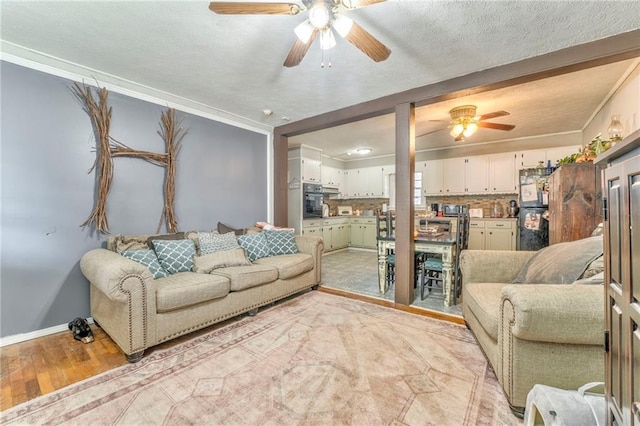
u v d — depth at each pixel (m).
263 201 4.48
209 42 2.21
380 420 1.43
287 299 3.30
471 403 1.55
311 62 2.52
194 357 2.04
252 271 2.78
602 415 1.06
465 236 3.50
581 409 1.08
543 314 1.33
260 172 4.43
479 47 2.29
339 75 2.76
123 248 2.65
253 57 2.44
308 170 6.11
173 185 3.30
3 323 2.24
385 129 4.88
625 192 0.79
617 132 2.59
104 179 2.74
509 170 5.54
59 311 2.51
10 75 2.26
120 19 1.93
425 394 1.62
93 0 1.75
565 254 1.81
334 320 2.68
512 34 2.12
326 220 6.61
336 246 6.96
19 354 2.10
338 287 3.81
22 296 2.32
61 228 2.52
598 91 3.22
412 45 2.26
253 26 2.02
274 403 1.56
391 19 1.95
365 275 4.49
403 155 3.14
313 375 1.81
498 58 2.46
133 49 2.31
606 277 0.93
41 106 2.41
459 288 3.33
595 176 2.87
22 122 2.32
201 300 2.34
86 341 2.27
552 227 3.60
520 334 1.38
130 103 2.95
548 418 1.12
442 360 1.97
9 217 2.27
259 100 3.43
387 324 2.58
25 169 2.34
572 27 2.03
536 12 1.88
